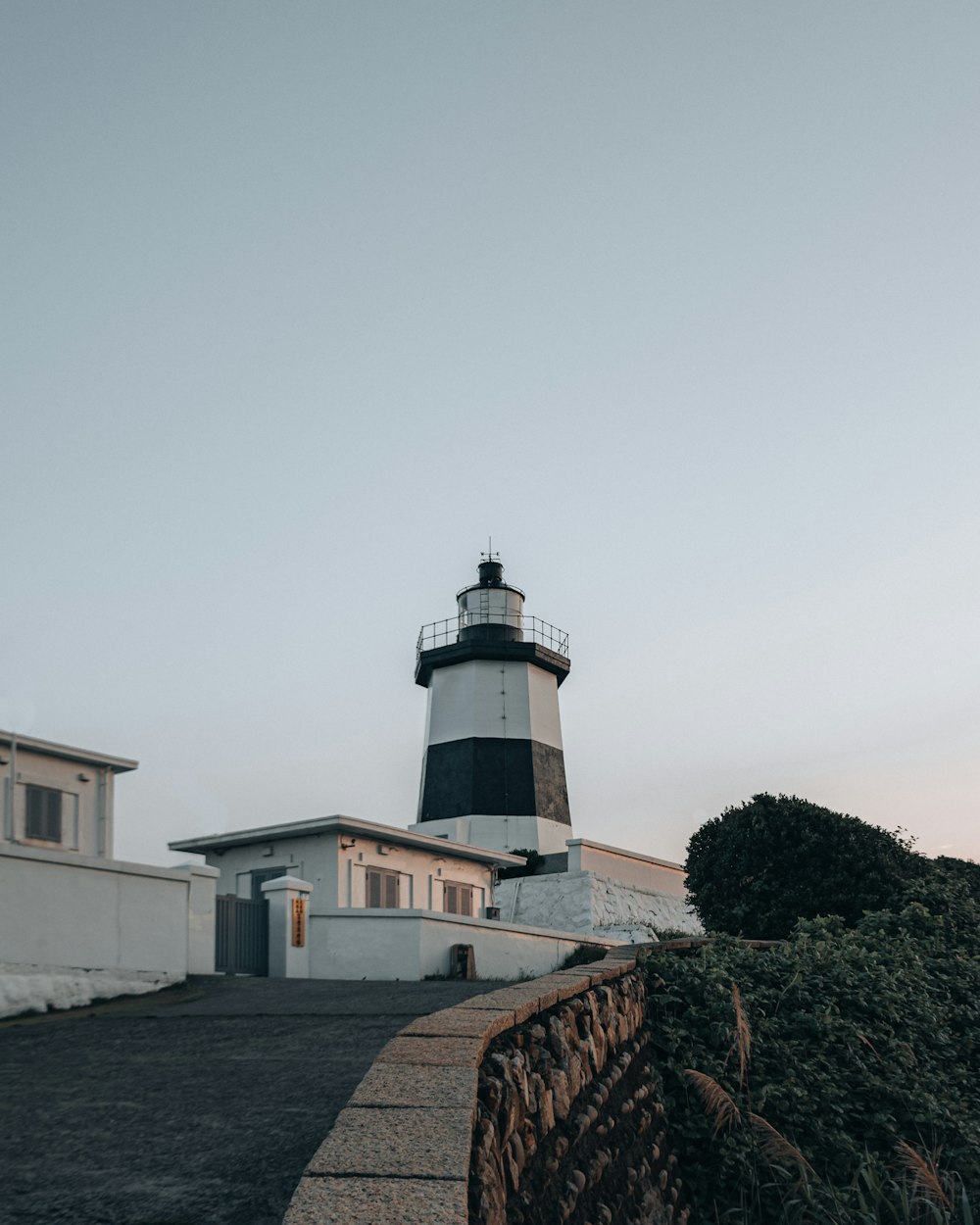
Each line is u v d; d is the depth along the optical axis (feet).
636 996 37.58
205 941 57.06
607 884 118.62
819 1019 41.65
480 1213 16.53
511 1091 20.90
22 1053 28.45
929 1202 30.89
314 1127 18.44
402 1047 20.10
